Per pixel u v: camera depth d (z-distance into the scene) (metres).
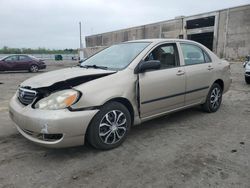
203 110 5.67
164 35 43.38
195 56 5.13
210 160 3.41
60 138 3.24
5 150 3.72
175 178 2.97
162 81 4.24
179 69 4.59
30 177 3.01
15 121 3.59
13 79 13.53
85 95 3.33
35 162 3.37
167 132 4.46
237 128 4.68
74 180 2.94
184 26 39.47
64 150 3.70
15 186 2.82
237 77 12.97
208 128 4.68
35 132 3.27
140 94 3.95
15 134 4.36
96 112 3.42
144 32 47.47
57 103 3.24
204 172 3.10
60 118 3.14
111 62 4.29
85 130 3.36
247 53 30.78
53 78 3.63
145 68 3.91
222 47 33.78
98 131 3.52
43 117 3.16
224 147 3.84
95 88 3.45
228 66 5.96
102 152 3.65
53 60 46.22
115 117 3.69
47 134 3.20
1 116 5.54
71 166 3.26
